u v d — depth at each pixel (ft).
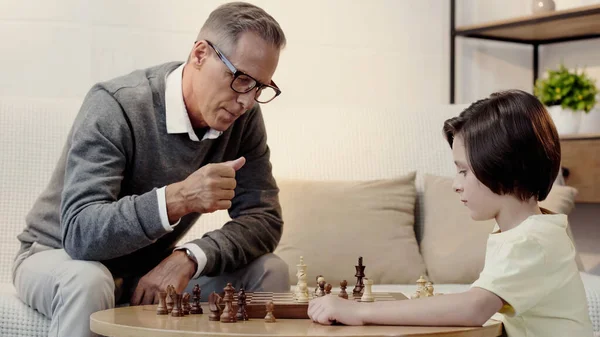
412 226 8.23
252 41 5.61
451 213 8.18
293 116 8.73
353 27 10.32
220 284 6.17
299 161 8.47
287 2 9.96
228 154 6.50
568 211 8.34
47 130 7.77
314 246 7.79
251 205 6.54
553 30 10.94
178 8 9.30
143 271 6.22
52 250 5.99
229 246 5.99
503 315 4.75
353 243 7.85
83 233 5.39
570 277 4.56
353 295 5.27
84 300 5.16
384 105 10.50
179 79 6.02
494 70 11.57
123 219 5.32
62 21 8.84
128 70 9.09
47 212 6.21
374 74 10.45
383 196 8.20
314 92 10.10
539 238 4.49
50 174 7.64
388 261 7.84
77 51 8.88
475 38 11.30
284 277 6.16
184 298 4.82
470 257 7.85
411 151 8.77
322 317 4.31
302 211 7.93
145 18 9.16
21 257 6.17
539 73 12.00
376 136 8.75
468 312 4.27
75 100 8.13
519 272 4.39
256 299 4.95
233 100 5.74
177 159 6.07
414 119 8.95
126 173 5.98
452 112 9.06
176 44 9.30
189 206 5.33
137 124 5.89
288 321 4.47
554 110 10.78
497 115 4.66
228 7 5.81
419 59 10.75
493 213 4.78
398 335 3.82
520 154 4.58
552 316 4.52
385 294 5.35
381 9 10.48
